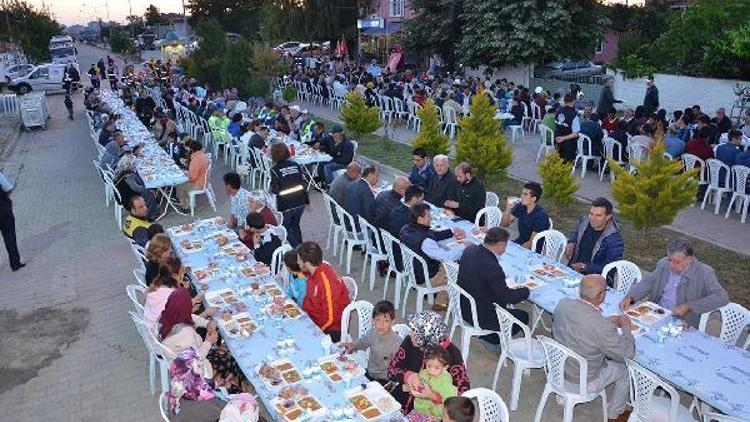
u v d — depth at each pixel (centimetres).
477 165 1129
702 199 1138
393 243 766
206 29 2717
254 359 501
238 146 1512
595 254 684
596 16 2586
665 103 2047
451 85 2228
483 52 2580
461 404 363
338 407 432
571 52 2583
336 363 486
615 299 591
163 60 4850
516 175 1377
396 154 1628
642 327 529
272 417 438
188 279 691
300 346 518
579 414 564
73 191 1432
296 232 961
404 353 486
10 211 948
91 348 723
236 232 869
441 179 924
